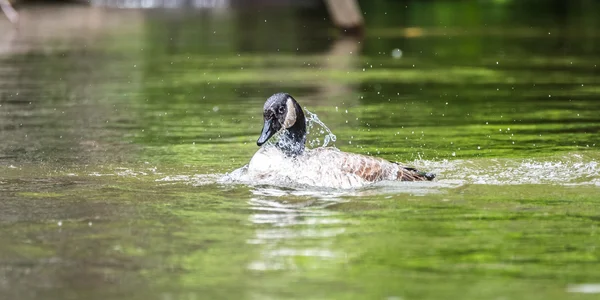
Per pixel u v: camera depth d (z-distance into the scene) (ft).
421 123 84.99
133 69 131.64
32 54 149.07
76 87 112.57
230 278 37.88
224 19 228.22
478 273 38.47
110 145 73.87
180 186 57.06
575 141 73.61
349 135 78.38
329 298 35.24
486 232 45.11
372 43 172.35
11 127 83.61
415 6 275.39
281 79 120.57
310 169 57.31
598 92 106.73
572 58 146.00
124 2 271.69
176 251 41.91
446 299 35.14
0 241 43.83
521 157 66.03
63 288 36.91
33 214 49.42
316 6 273.13
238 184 57.21
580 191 54.65
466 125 83.56
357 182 55.67
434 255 41.01
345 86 113.50
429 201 51.98
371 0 291.38
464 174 60.08
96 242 43.57
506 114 90.48
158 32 191.31
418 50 160.86
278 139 59.88
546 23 217.77
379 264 39.68
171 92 108.78
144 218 48.37
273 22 219.00
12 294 36.27
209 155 69.15
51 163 65.77
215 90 110.32
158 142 75.51
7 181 59.00
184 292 36.19
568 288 36.40
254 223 47.06
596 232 45.03
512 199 52.54
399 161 65.62
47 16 230.89
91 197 53.78
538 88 111.04
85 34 185.88
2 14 230.48
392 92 108.58
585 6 269.03
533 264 39.70
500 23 219.00
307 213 49.24
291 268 39.19
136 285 37.11
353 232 45.14
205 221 47.57
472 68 134.41
